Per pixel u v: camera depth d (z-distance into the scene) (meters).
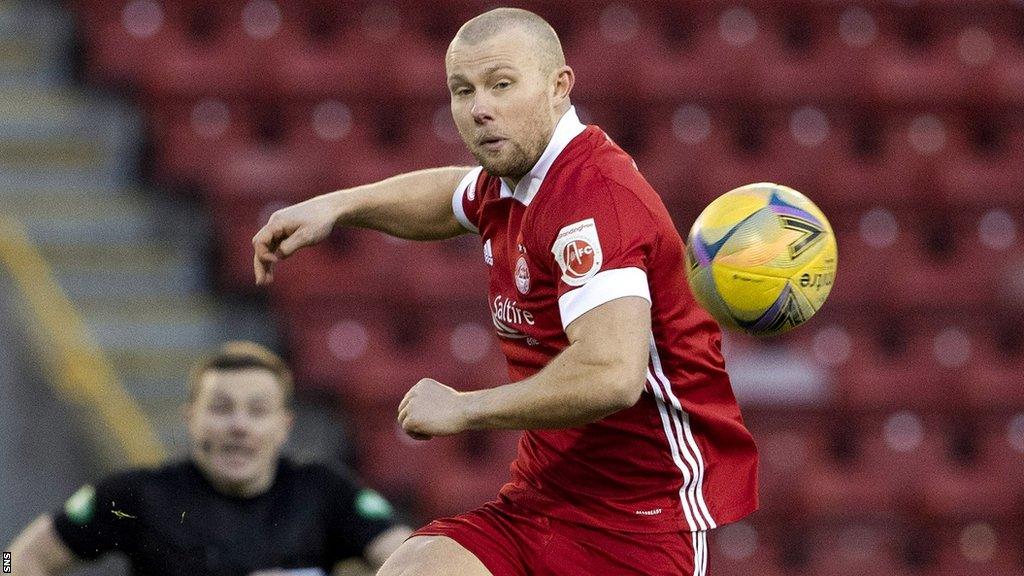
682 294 12.30
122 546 17.69
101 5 40.94
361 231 37.81
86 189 38.34
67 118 39.12
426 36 41.94
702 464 12.69
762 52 42.16
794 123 41.41
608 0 42.41
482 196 13.70
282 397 17.95
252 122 39.94
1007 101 41.81
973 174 40.88
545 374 11.38
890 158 41.22
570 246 11.67
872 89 41.75
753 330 12.22
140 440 28.55
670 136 40.94
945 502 35.44
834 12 42.97
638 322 11.41
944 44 42.97
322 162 39.22
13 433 30.44
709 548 13.22
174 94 39.78
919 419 36.94
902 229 40.31
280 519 17.89
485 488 33.69
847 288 39.16
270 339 36.31
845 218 40.44
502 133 11.89
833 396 36.72
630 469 12.57
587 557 12.66
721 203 12.32
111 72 40.19
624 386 11.19
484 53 11.88
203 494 17.77
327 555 18.33
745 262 11.91
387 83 40.47
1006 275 39.50
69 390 29.73
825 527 35.25
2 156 38.44
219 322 36.12
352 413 35.22
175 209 38.25
